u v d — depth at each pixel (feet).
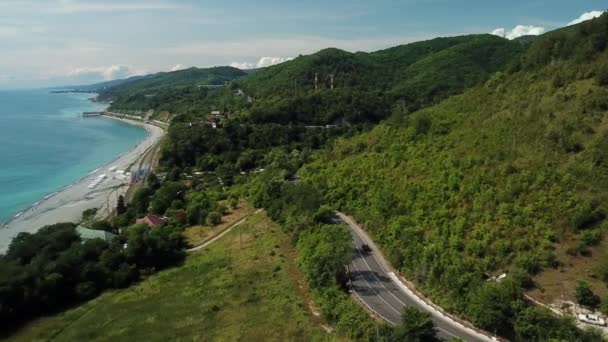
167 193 501.97
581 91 321.52
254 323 233.35
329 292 244.22
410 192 323.57
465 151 336.49
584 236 228.02
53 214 544.62
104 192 634.84
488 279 229.45
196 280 295.69
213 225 403.54
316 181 424.87
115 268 316.60
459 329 207.41
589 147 273.54
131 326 242.37
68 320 260.42
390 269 276.21
